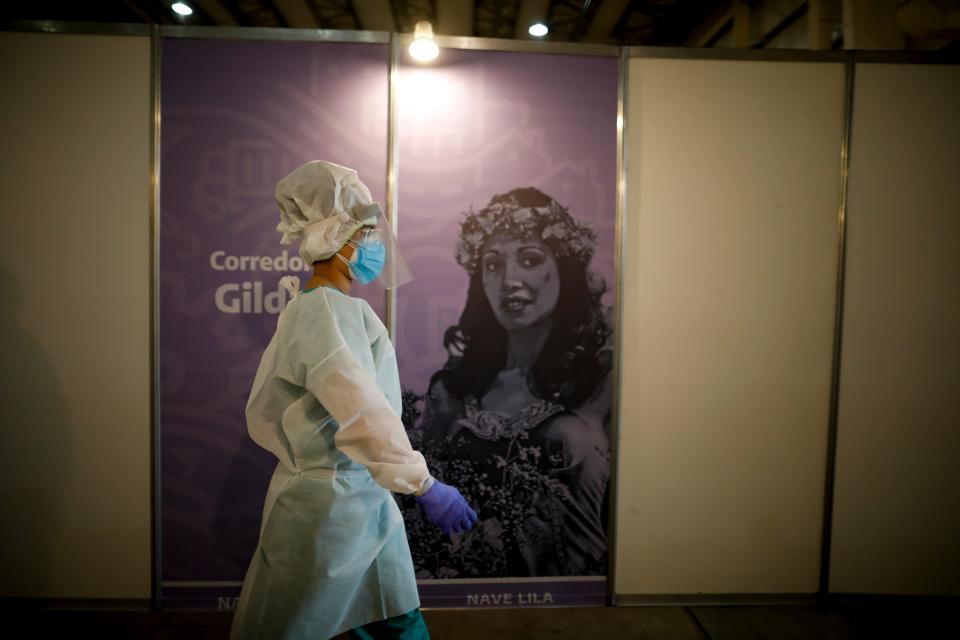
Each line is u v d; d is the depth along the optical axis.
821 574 2.12
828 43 2.56
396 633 1.34
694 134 2.02
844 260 2.05
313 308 1.22
